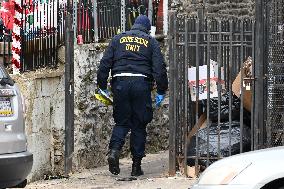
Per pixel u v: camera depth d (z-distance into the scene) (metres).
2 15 27.34
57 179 26.30
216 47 24.39
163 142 33.12
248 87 23.97
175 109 24.30
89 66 28.77
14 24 27.19
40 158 26.33
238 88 24.31
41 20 27.61
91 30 30.20
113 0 32.06
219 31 23.67
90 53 28.88
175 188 22.73
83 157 28.23
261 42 23.47
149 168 27.69
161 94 25.50
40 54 27.64
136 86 25.00
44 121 26.56
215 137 24.16
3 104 19.50
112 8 31.94
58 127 27.34
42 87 26.38
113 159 25.16
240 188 15.72
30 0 27.47
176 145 24.50
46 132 26.73
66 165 26.78
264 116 23.61
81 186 24.14
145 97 25.17
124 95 25.12
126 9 33.00
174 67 24.16
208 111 23.75
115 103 25.33
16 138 19.66
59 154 27.34
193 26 23.97
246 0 37.97
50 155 27.14
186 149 24.23
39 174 26.25
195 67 24.17
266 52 23.53
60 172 27.38
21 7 27.30
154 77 25.08
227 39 23.89
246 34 23.69
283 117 23.53
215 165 16.52
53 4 27.80
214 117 24.38
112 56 25.38
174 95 24.23
